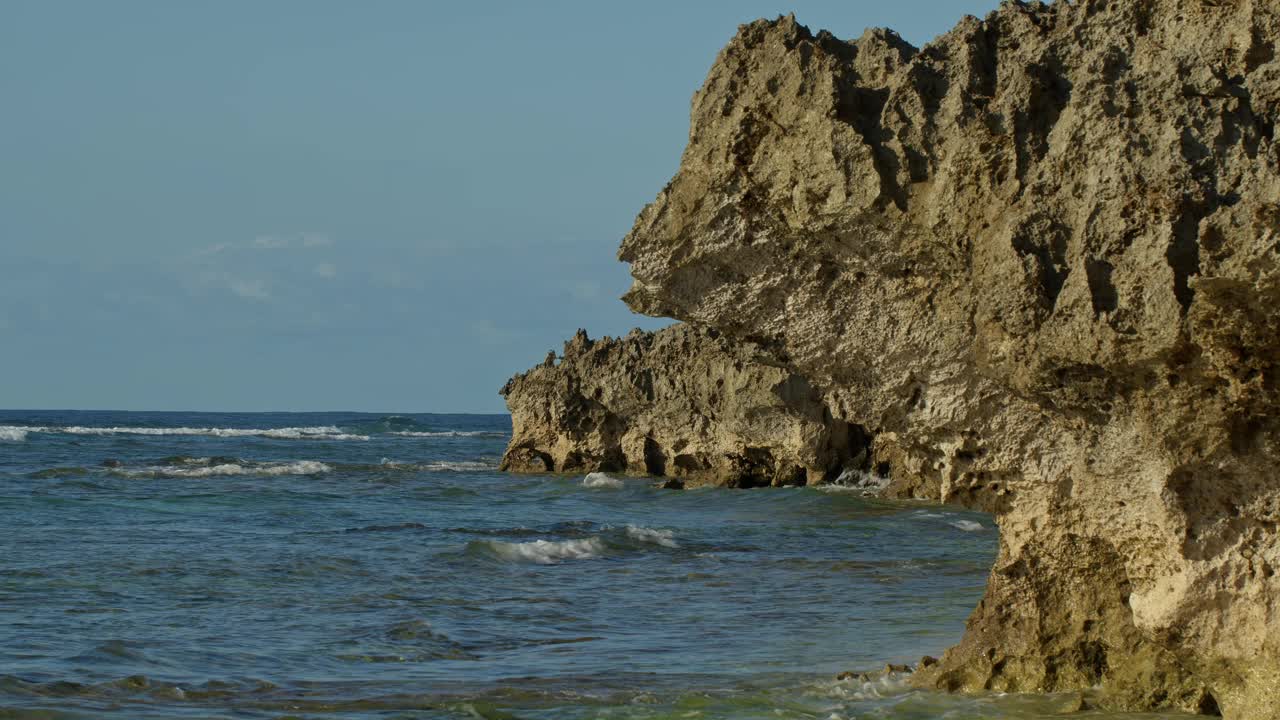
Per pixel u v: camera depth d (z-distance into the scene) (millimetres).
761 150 12891
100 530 33812
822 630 19156
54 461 73375
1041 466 12516
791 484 53594
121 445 98125
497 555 29266
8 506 40938
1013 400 12453
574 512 45000
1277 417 9820
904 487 46531
